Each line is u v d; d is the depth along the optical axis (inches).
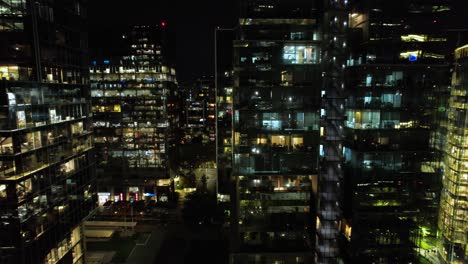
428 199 2054.6
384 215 2046.0
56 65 1771.7
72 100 1924.2
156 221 3403.1
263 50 1648.6
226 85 2564.0
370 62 1994.3
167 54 4340.6
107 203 3971.5
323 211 1734.7
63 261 1820.9
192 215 3169.3
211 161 5984.3
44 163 1641.2
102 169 4183.1
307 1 1692.9
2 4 1544.0
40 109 1615.4
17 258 1477.6
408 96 1983.3
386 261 2060.8
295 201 1768.0
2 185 1437.0
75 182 1939.0
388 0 1948.8
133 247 2770.7
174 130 4731.8
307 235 1780.3
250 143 1696.6
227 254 2613.2
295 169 1723.7
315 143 1702.8
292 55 1659.7
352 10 2145.7
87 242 2866.6
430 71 1978.3
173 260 2536.9
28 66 1585.9
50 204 1686.8
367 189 2022.6
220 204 2866.6
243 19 1688.0
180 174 4990.2
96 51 4170.8
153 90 4183.1
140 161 4202.8
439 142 2018.9
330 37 1676.9
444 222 2014.0
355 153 2006.6
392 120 1988.2
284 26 1710.1
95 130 4188.0
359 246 2057.1
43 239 1627.7
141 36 4148.6
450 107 1987.0
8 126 1409.9
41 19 1638.8
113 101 4175.7
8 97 1405.0
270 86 1664.6
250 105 1674.5
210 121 7623.0
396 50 1987.0
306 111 1676.9
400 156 2009.1
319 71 1665.8
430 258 2055.9
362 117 1983.3
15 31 1557.6
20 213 1464.1
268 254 1740.9
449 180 1961.1
